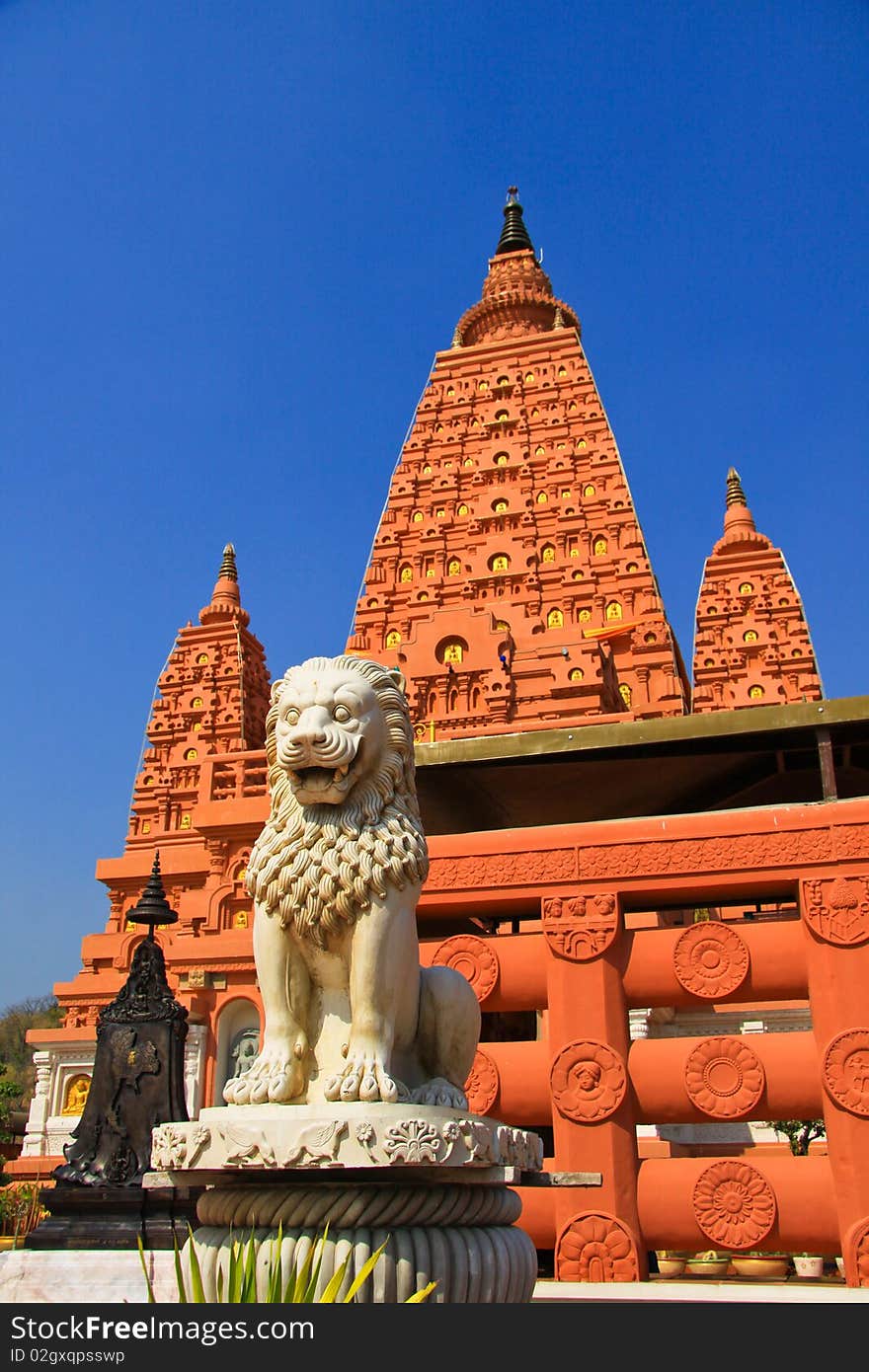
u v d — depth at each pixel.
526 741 15.55
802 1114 13.12
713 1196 12.84
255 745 55.12
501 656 43.09
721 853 14.00
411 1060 6.77
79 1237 11.58
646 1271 12.93
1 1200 27.14
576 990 13.95
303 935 6.59
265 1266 5.50
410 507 52.25
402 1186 5.70
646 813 18.53
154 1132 6.14
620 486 48.97
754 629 48.25
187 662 55.19
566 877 14.44
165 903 14.35
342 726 6.77
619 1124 13.33
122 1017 13.10
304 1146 5.52
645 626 44.59
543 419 52.59
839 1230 12.33
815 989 13.23
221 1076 30.97
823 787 14.27
